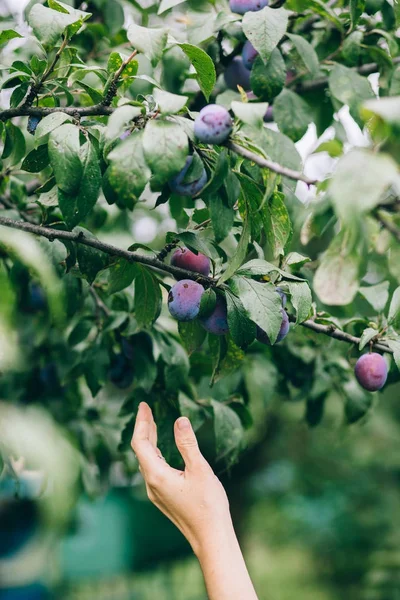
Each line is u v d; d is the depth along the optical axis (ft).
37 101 4.69
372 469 21.13
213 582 4.35
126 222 8.86
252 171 4.62
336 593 19.67
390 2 6.18
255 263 4.52
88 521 12.87
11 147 5.85
